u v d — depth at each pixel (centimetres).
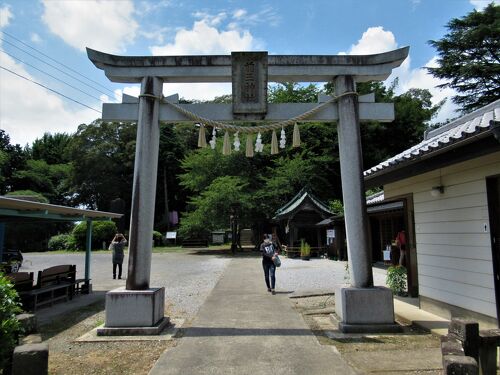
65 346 548
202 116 682
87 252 1141
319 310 779
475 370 287
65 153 4562
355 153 657
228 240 4284
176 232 4009
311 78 697
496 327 532
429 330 598
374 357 479
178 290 1107
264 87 672
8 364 368
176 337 587
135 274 628
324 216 2344
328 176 3409
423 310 735
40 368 328
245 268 1723
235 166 3033
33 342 398
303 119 678
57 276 976
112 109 683
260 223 3103
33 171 4531
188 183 3078
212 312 773
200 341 560
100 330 593
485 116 621
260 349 518
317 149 3325
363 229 639
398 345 532
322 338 573
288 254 2348
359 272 631
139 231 636
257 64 671
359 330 595
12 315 385
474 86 2733
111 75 671
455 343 354
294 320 696
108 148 4341
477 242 576
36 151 5347
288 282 1260
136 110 683
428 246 721
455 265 633
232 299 930
